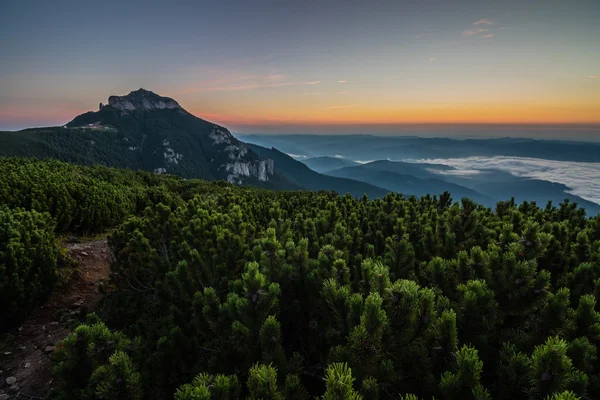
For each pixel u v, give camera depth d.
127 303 6.12
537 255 3.92
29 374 4.81
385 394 2.81
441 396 2.60
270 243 4.56
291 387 2.38
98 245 10.73
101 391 2.74
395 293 2.81
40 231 6.98
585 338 2.61
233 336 3.19
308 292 4.08
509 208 8.89
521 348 3.07
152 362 3.41
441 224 5.78
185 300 4.74
